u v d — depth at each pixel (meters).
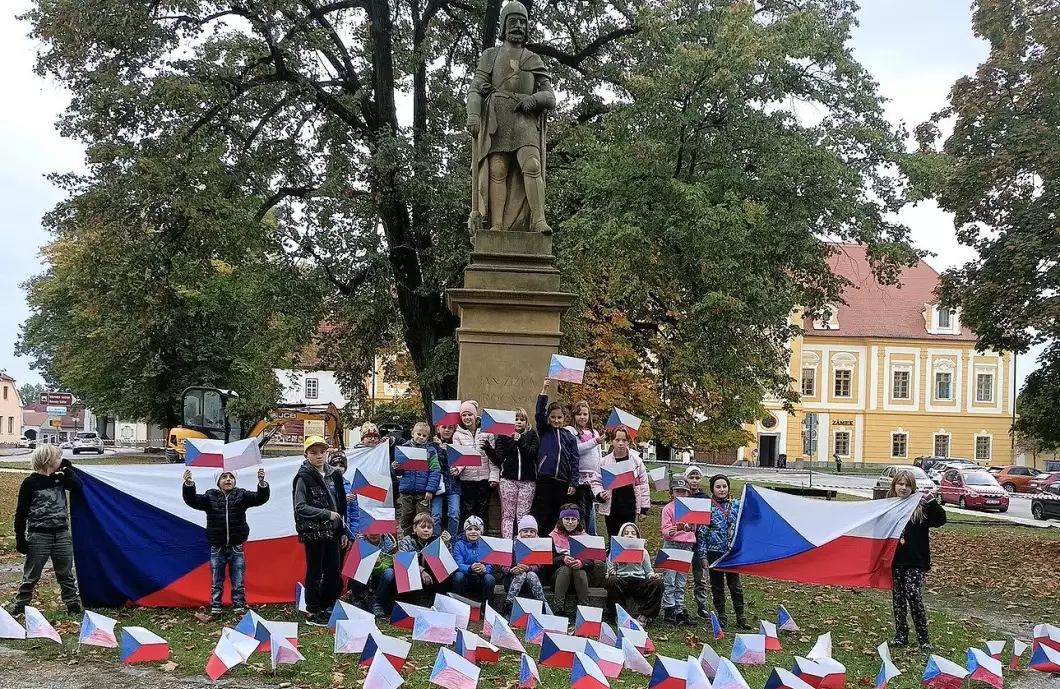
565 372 10.91
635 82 17.94
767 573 10.28
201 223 20.94
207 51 22.39
